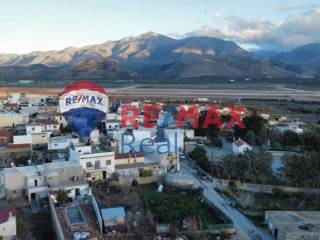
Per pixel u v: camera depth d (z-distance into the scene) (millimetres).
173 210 63562
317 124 163000
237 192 77438
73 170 74562
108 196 70438
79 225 56969
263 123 134500
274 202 72938
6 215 55125
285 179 82000
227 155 92375
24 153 97562
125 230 57688
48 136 108812
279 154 112062
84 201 67000
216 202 71875
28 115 142125
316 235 55031
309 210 68375
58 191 66375
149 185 81250
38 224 61000
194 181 83625
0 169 80188
